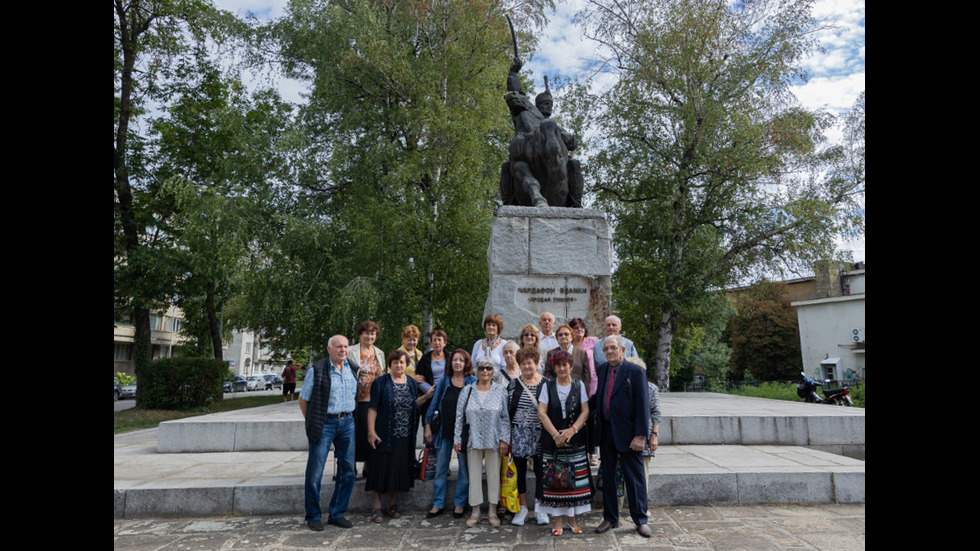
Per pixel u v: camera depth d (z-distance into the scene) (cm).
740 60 1883
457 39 1789
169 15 1933
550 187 895
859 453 788
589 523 521
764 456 692
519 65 985
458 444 530
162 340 4794
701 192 1989
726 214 1969
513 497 521
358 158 1739
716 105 1831
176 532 509
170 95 2066
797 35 1817
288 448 805
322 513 570
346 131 1788
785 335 3988
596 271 830
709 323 2147
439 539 482
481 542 473
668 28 1906
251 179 1738
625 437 490
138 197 1989
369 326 605
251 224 1680
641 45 1944
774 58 1830
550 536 485
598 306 823
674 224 1931
